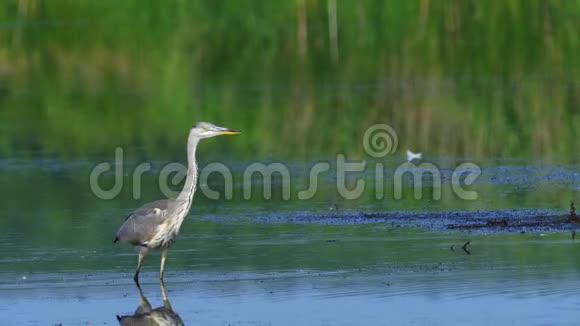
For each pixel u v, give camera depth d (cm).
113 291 1131
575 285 1082
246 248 1312
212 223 1477
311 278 1153
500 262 1189
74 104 2653
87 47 3450
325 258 1243
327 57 3173
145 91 2814
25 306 1074
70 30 3609
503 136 2097
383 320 984
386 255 1247
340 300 1058
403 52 3178
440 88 2669
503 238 1313
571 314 982
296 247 1307
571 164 1831
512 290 1072
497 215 1449
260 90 2752
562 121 2216
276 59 3184
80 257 1295
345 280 1138
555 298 1038
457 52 3145
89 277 1197
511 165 1839
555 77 2795
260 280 1152
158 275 1200
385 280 1130
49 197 1691
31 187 1769
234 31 3400
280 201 1620
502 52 3122
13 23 3766
